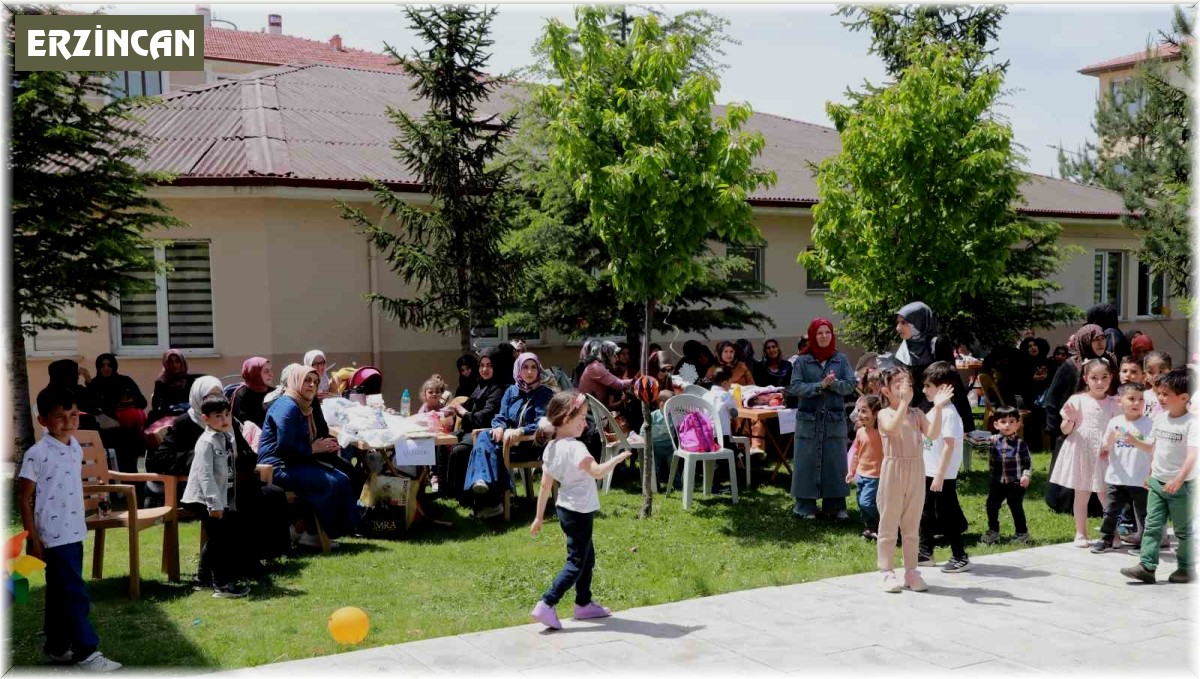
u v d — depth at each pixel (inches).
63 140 374.0
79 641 207.9
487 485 350.9
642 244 360.8
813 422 361.4
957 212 471.5
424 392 398.0
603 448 398.6
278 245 530.3
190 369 527.8
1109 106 1141.7
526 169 517.0
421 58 470.9
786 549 320.5
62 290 390.0
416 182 538.0
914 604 254.8
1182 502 269.3
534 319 523.5
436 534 342.3
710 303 587.2
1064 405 322.7
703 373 478.0
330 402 373.1
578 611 242.1
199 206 523.2
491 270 480.1
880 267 493.7
